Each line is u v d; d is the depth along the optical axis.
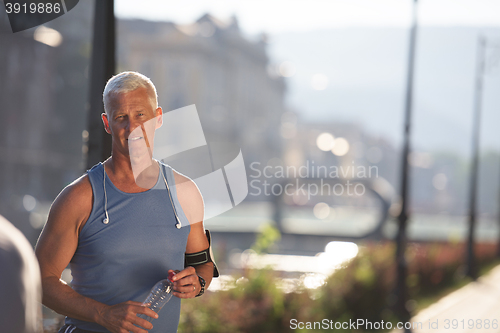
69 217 2.65
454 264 19.25
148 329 2.63
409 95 11.74
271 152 107.75
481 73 20.61
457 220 75.81
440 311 13.36
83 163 4.73
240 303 8.96
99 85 4.70
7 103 34.44
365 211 75.00
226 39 93.50
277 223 39.97
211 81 87.38
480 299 15.53
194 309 8.21
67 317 2.87
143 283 2.71
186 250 3.02
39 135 35.94
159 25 77.88
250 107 102.88
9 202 23.97
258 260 10.59
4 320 1.15
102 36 4.71
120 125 2.65
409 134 11.87
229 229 34.75
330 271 12.35
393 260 13.98
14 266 1.20
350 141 136.00
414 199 143.75
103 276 2.69
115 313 2.55
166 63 77.50
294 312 9.38
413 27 11.80
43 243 2.64
